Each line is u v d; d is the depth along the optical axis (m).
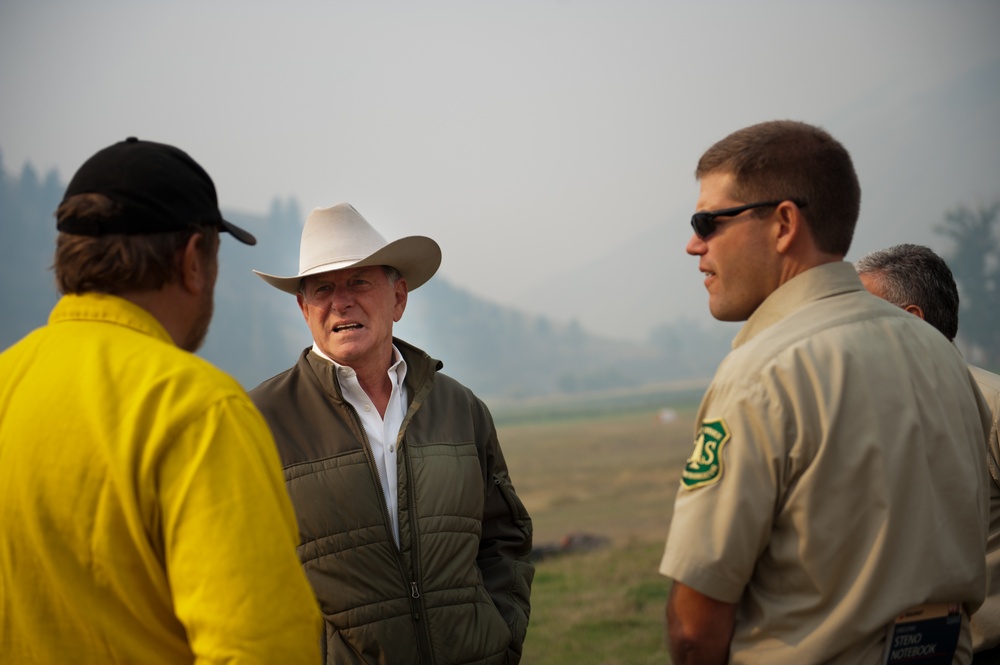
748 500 1.69
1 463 1.44
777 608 1.73
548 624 7.23
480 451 3.01
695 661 1.75
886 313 1.85
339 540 2.64
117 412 1.42
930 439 1.75
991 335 146.12
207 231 1.61
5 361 1.56
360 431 2.76
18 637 1.41
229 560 1.37
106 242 1.50
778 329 1.80
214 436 1.42
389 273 2.93
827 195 1.85
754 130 1.90
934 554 1.69
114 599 1.40
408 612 2.63
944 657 1.74
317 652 1.46
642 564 10.12
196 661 1.37
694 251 1.96
